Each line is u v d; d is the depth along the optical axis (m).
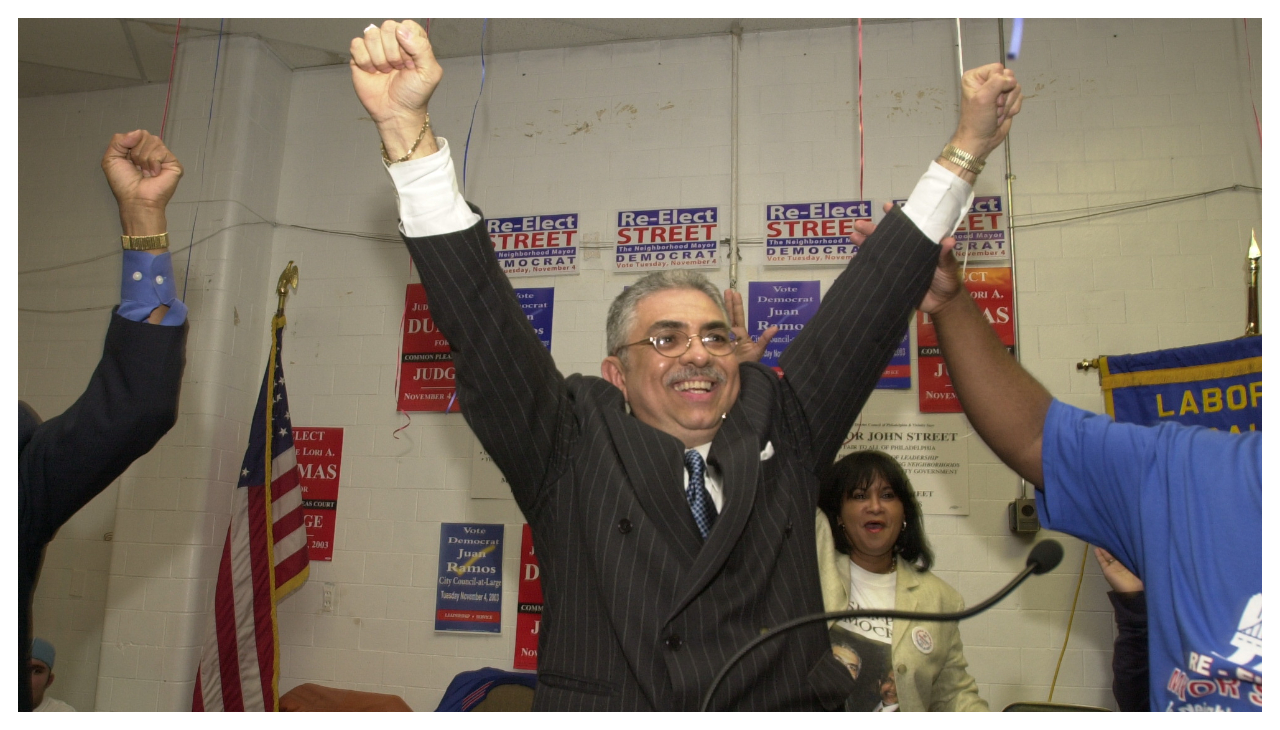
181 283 4.20
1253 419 3.21
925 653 2.53
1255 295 3.54
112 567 3.92
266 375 3.87
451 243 1.18
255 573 3.65
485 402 1.21
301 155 4.68
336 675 3.98
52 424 1.36
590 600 1.17
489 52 4.61
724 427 1.28
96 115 4.67
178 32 4.40
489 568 3.98
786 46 4.35
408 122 1.21
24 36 4.33
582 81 4.49
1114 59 4.02
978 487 3.67
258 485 3.75
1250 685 0.93
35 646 2.93
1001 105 1.31
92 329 4.43
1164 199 3.83
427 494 4.12
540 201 4.36
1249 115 3.85
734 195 4.14
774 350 3.94
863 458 2.82
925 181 1.32
